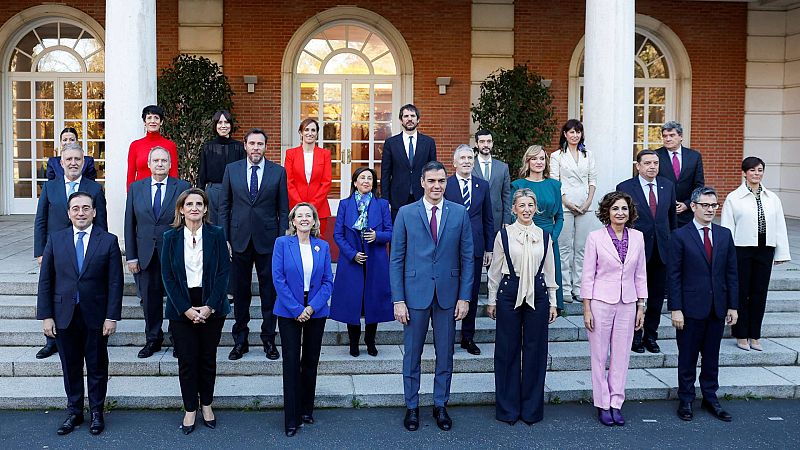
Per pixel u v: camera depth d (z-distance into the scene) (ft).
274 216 18.52
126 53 22.56
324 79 41.91
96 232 15.23
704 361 16.94
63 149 17.83
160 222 18.10
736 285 16.69
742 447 14.98
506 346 16.14
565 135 21.89
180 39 40.45
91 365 15.25
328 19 40.93
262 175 18.39
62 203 18.30
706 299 16.42
